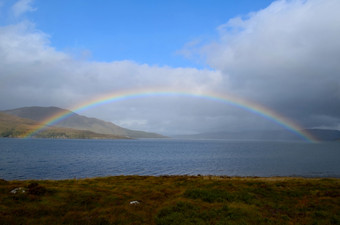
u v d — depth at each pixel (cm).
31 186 2298
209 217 1552
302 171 7669
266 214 1675
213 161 10700
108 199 2173
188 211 1650
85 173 6744
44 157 10838
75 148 19138
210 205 1834
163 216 1597
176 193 2450
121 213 1684
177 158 12150
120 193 2486
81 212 1714
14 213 1590
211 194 2134
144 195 2384
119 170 7575
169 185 3212
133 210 1758
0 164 7988
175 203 1855
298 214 1739
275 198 2273
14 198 1930
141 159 11406
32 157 10619
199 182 3466
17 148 16562
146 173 7081
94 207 1903
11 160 9231
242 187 2789
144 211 1738
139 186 3103
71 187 2725
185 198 2070
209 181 3603
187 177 4603
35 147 18600
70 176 6128
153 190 2700
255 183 3195
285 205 2003
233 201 2011
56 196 2138
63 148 18600
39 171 6769
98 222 1492
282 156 13675
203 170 7800
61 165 8231
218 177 5097
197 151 18550
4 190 2200
